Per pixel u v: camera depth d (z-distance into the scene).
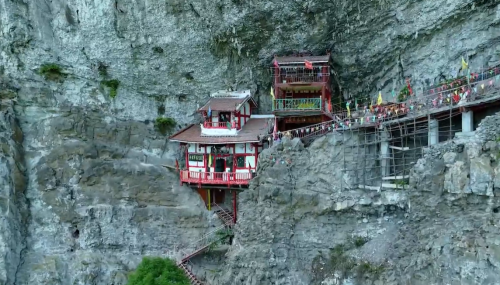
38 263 38.84
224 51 42.38
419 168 30.78
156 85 44.06
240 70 43.06
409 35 37.28
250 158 40.62
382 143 34.72
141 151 43.84
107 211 41.00
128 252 41.19
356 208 33.75
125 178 42.03
